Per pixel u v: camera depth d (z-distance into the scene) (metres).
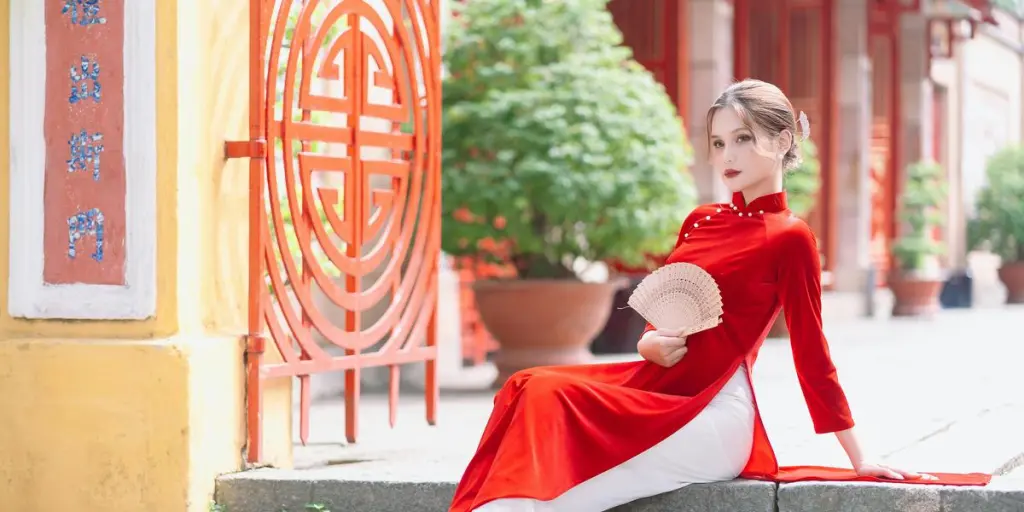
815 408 4.12
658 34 14.72
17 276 4.91
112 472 4.68
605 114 8.97
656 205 9.08
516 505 3.85
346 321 5.61
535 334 9.02
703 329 4.12
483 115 8.80
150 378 4.63
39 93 4.86
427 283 6.16
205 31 4.89
